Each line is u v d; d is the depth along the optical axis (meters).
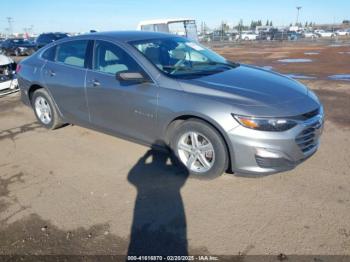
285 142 3.20
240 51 24.00
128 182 3.77
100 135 5.25
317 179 3.67
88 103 4.56
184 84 3.62
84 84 4.50
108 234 2.90
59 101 5.04
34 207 3.34
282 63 14.63
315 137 3.51
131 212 3.21
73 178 3.91
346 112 6.10
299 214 3.07
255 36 55.19
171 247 2.72
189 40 4.97
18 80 5.70
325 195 3.36
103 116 4.45
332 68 12.41
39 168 4.20
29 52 22.31
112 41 4.29
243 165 3.34
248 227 2.92
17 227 3.03
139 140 4.18
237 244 2.73
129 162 4.27
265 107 3.24
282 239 2.76
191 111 3.46
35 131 5.57
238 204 3.26
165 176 3.87
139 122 4.02
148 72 3.86
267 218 3.03
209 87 3.52
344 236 2.76
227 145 3.40
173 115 3.62
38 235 2.91
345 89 8.14
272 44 35.56
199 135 3.59
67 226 3.02
